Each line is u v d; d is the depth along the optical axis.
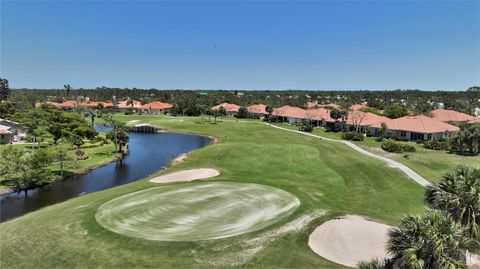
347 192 37.44
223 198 34.38
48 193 42.72
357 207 32.56
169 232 25.70
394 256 16.27
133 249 23.03
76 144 75.62
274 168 49.69
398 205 33.16
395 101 184.75
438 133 77.06
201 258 21.86
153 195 35.62
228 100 186.38
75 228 26.66
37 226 27.42
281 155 59.22
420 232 14.43
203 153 63.88
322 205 32.47
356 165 49.59
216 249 22.97
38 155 46.25
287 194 35.72
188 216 29.27
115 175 52.47
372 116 95.56
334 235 25.42
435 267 14.11
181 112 163.75
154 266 20.97
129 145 82.94
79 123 88.62
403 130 78.94
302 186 39.47
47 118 95.62
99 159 63.03
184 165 54.34
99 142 82.19
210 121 129.25
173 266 20.95
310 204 32.38
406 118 84.62
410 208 32.31
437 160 52.66
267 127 107.75
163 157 67.19
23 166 45.00
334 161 53.00
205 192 36.59
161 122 128.50
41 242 24.50
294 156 58.03
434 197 19.28
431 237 14.05
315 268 20.58
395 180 41.53
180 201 33.38
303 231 25.89
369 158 54.75
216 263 21.28
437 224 14.70
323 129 100.31
